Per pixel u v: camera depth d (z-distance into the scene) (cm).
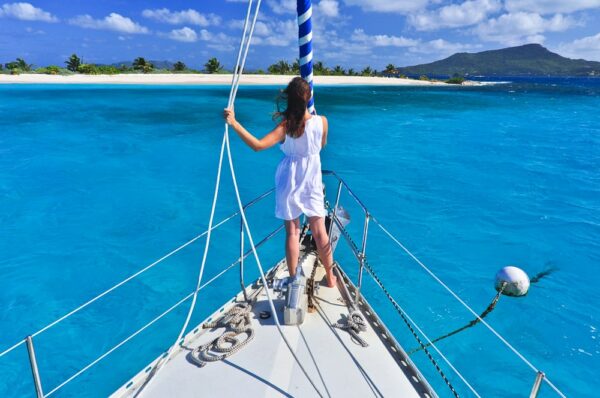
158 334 568
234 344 277
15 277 702
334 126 2312
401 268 755
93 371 499
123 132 1930
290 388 242
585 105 3853
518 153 1670
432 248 836
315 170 297
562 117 2858
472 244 855
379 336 294
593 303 651
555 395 471
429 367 512
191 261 768
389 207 1061
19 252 786
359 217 995
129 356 526
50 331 569
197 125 2144
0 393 465
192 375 248
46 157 1459
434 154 1644
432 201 1108
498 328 584
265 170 1357
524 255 812
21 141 1694
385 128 2270
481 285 700
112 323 589
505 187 1225
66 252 790
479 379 492
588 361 524
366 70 10575
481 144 1848
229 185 1201
